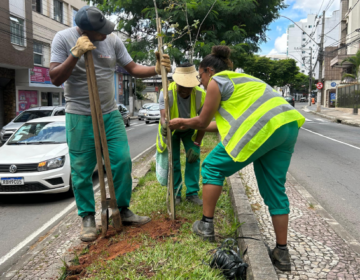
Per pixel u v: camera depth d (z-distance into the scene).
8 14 18.19
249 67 54.75
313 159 8.94
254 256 2.63
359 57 28.72
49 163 5.69
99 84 3.42
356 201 5.23
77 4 27.42
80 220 4.46
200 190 4.89
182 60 11.34
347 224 4.23
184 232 3.24
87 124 3.49
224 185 5.18
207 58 3.07
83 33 3.23
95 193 5.95
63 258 3.14
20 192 5.60
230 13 11.41
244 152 2.59
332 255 2.98
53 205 5.61
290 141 2.62
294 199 4.83
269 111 2.58
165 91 3.44
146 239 3.15
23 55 19.62
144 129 19.88
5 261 3.59
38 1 22.50
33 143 6.52
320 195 5.57
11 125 12.28
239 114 2.69
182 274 2.45
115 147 3.52
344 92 33.56
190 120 2.96
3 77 19.80
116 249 3.07
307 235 3.46
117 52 3.64
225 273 2.53
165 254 2.78
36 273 3.00
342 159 8.95
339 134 15.24
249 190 5.16
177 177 4.41
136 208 4.22
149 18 10.78
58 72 3.16
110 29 3.26
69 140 3.49
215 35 11.82
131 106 37.03
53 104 25.61
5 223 4.79
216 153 2.85
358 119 23.16
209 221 3.04
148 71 3.70
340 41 42.69
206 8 10.77
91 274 2.68
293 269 2.71
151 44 11.70
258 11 12.80
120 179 3.53
